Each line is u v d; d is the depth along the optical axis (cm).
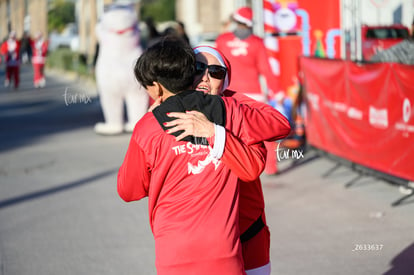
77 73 4216
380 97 1068
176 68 429
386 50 1267
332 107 1268
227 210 416
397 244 812
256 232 473
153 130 421
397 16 1628
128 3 1809
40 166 1404
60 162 1444
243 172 414
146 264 780
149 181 444
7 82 3725
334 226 900
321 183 1155
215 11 4850
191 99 425
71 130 1942
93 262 791
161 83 434
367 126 1125
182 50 437
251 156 416
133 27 1755
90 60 4084
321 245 822
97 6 4347
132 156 432
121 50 1759
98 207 1058
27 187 1212
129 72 1761
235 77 1146
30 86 3775
